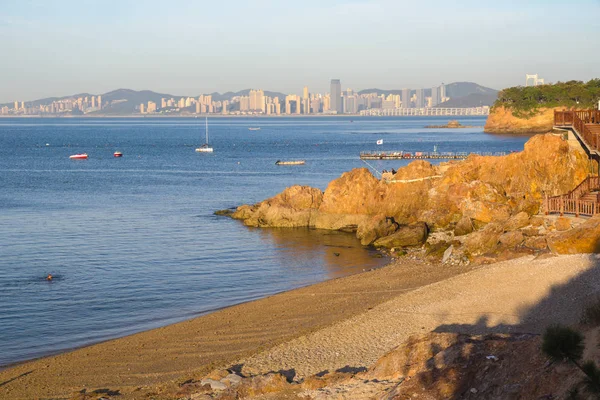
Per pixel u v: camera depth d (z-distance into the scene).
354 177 64.81
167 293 42.53
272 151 187.38
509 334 23.92
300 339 30.38
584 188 50.34
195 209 79.50
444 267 45.12
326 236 60.75
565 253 37.22
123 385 27.00
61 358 30.70
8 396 26.42
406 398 20.64
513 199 55.34
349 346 28.59
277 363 27.53
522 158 57.62
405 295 34.88
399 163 136.75
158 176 120.56
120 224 68.44
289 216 65.62
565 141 57.03
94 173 126.62
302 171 128.38
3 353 32.19
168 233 63.19
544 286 31.30
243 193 95.44
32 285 44.47
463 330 28.06
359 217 63.09
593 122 55.16
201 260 51.81
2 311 38.84
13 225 67.69
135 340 32.97
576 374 17.88
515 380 19.41
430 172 62.84
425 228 55.28
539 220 46.06
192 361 29.48
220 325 34.72
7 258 52.31
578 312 27.42
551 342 14.97
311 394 23.03
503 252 42.88
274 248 55.84
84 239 60.25
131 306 39.84
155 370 28.66
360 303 36.97
